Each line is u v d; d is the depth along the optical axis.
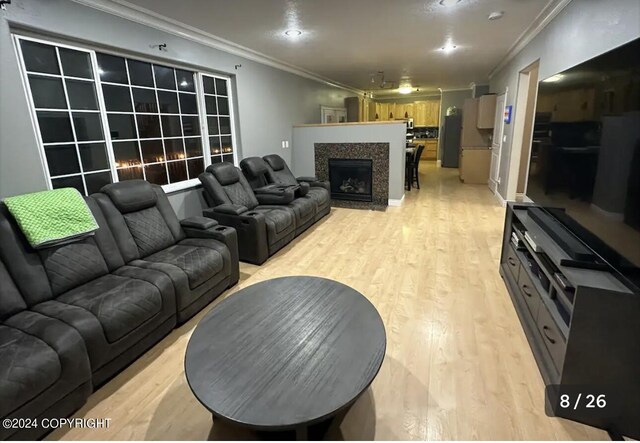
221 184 3.87
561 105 2.39
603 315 1.46
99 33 2.81
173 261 2.49
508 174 5.39
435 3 3.03
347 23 3.54
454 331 2.28
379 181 5.79
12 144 2.30
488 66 6.38
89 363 1.72
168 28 3.44
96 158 3.06
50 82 2.66
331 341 1.57
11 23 2.27
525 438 1.51
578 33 2.85
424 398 1.73
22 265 1.94
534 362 1.97
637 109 1.48
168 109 3.77
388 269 3.27
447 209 5.44
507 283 2.84
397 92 10.93
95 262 2.25
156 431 1.59
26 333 1.62
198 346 1.55
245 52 4.66
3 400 1.36
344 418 1.62
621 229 1.60
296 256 3.67
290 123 6.13
